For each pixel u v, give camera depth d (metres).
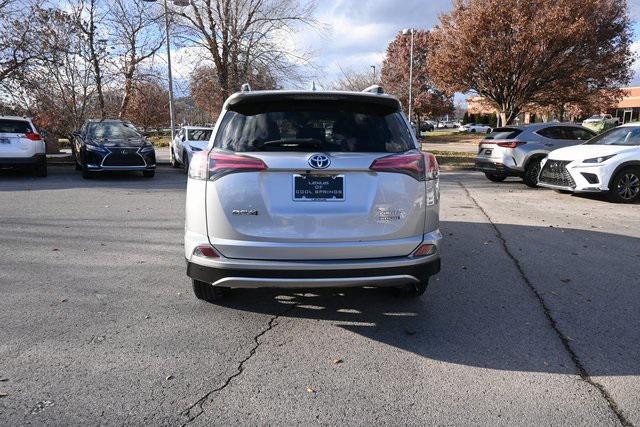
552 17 21.95
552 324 4.24
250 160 3.66
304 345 3.82
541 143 13.59
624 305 4.67
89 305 4.54
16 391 3.09
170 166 20.78
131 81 22.81
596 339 3.95
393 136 3.96
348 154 3.72
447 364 3.54
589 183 10.61
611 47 24.52
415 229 3.87
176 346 3.76
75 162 17.83
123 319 4.24
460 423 2.84
